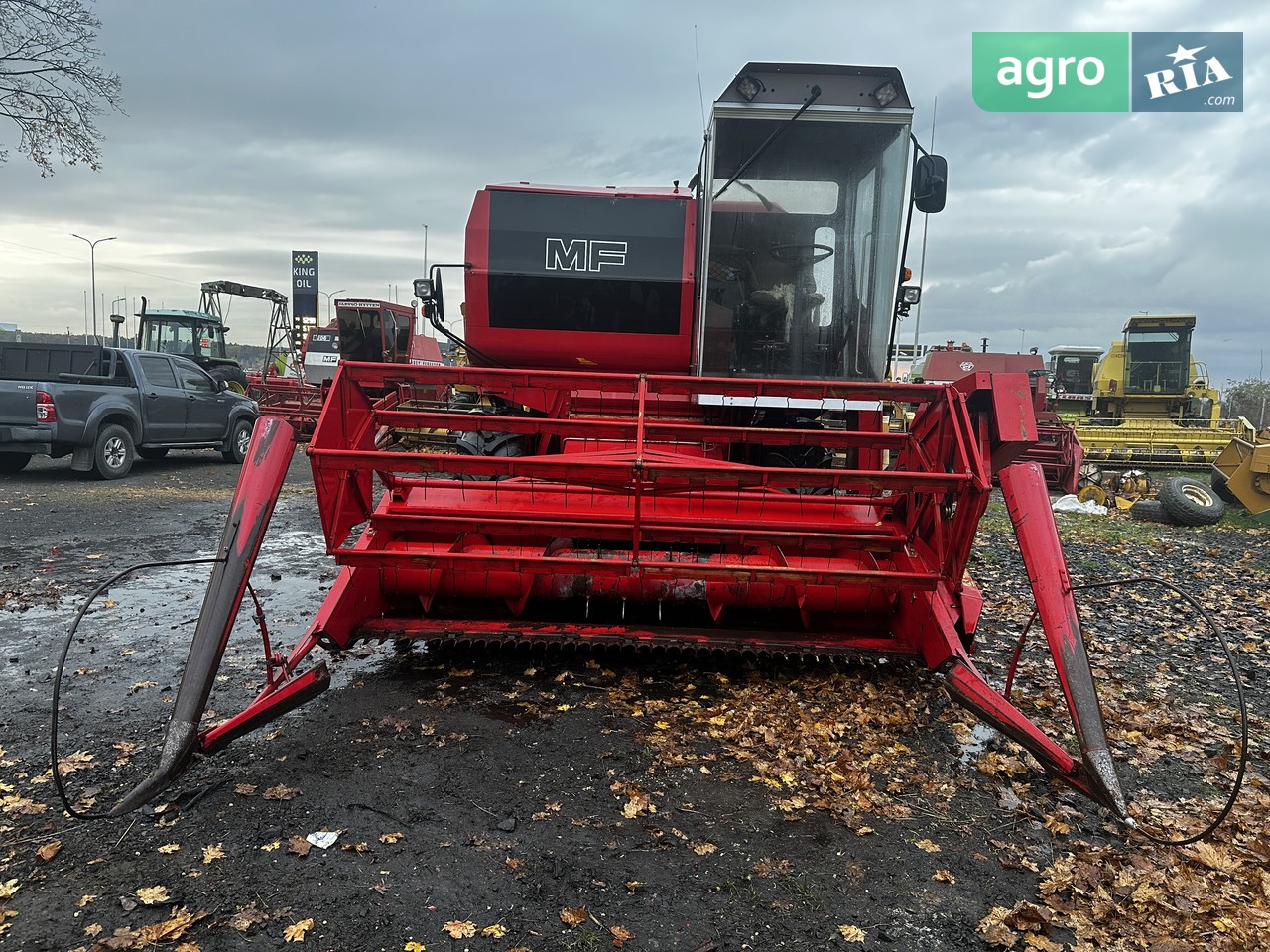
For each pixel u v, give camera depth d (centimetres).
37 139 1755
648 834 327
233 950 255
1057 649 347
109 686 464
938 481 411
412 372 457
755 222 612
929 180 593
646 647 455
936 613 428
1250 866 314
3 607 606
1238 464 1368
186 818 327
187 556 785
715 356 631
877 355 620
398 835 319
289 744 394
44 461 1492
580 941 264
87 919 265
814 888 296
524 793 354
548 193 661
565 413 634
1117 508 1477
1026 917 279
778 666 505
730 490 495
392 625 461
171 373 1418
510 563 423
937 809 353
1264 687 533
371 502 490
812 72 588
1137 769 404
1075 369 2812
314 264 4103
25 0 1639
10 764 369
